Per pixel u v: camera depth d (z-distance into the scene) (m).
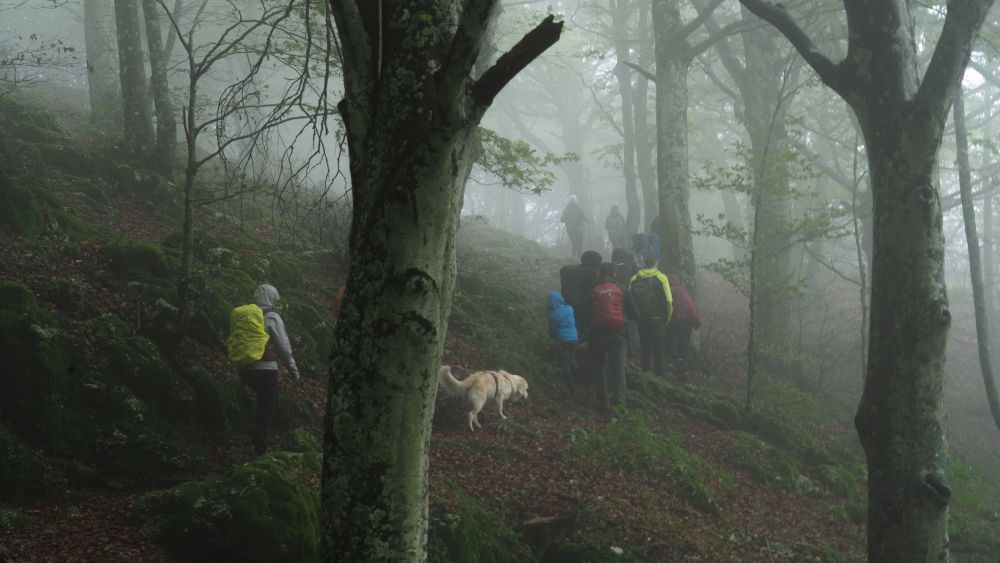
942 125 6.49
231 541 5.27
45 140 12.63
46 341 6.35
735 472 9.95
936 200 6.50
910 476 6.38
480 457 8.03
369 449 3.09
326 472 3.16
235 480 5.59
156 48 13.26
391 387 3.11
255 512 5.34
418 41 3.23
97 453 6.27
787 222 14.66
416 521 3.13
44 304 7.09
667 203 15.12
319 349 9.07
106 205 11.57
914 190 6.48
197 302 8.30
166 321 7.61
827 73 7.06
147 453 6.45
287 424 7.79
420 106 3.17
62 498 5.78
